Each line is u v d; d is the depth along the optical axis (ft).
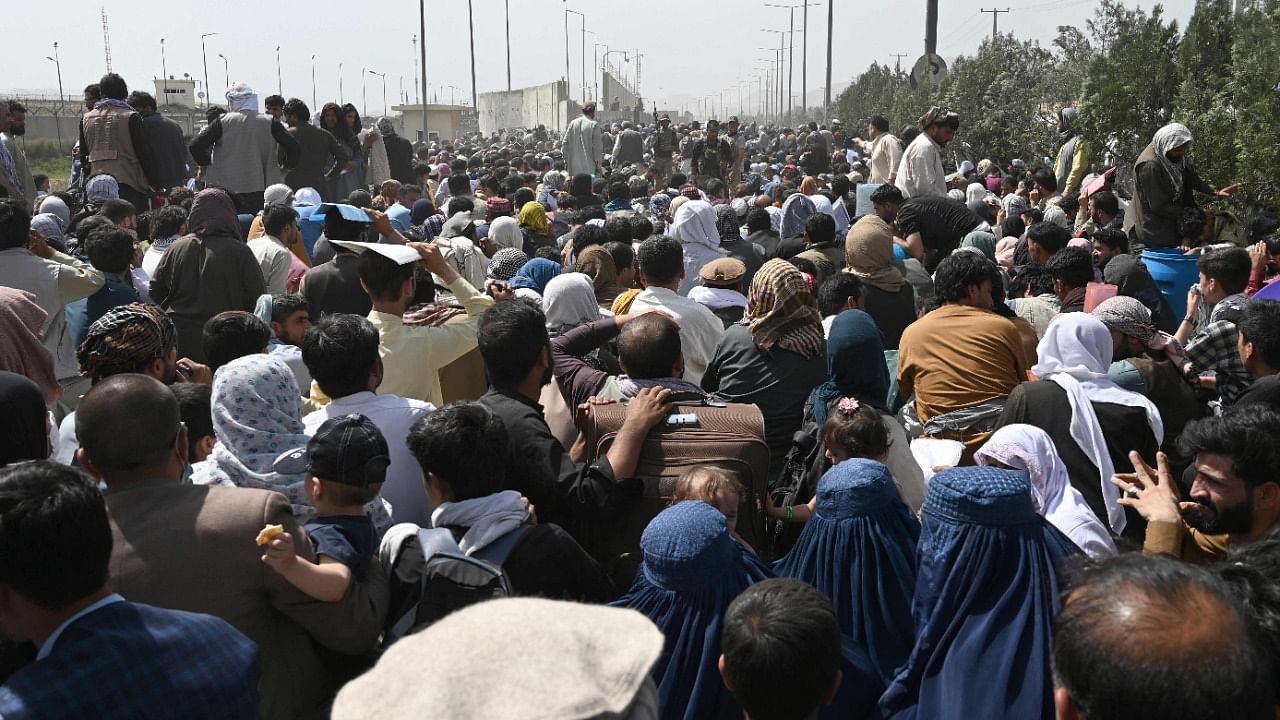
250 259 22.44
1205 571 5.38
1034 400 13.76
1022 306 20.89
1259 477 10.22
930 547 9.36
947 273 16.87
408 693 3.78
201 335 21.95
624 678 3.93
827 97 165.68
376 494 9.87
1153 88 40.52
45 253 19.61
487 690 3.75
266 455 10.50
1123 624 4.89
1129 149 41.04
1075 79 83.20
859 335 13.67
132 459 8.96
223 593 8.52
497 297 16.35
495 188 49.83
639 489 11.85
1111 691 4.79
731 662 7.62
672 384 12.89
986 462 12.25
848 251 22.61
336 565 8.93
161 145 40.86
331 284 20.27
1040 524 9.22
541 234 34.45
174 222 27.66
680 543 9.02
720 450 11.94
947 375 15.85
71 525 7.08
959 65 74.59
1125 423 13.75
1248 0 36.88
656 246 18.86
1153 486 11.60
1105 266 24.61
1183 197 31.48
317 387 14.71
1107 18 82.53
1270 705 4.88
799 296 15.52
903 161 39.81
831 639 7.55
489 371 12.41
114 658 6.96
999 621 8.81
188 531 8.61
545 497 11.49
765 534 13.06
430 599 9.20
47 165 144.46
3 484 7.15
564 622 4.16
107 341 12.98
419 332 15.06
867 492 10.23
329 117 49.16
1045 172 44.78
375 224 17.67
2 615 7.27
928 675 8.97
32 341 14.97
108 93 38.50
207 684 7.20
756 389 15.37
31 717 6.62
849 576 10.19
